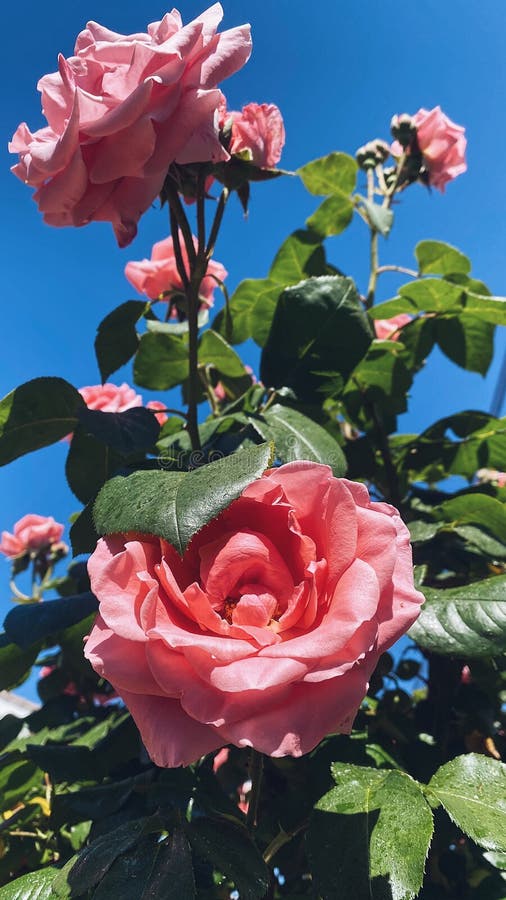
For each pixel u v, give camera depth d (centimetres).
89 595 26
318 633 15
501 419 35
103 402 44
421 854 17
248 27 22
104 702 43
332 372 30
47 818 29
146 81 19
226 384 39
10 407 28
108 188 21
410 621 16
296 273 41
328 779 24
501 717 35
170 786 22
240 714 14
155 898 17
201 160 21
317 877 18
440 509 32
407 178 43
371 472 37
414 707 33
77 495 30
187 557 17
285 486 17
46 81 21
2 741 35
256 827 27
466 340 39
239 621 16
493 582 24
